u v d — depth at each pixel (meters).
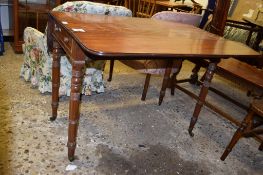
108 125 2.03
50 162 1.56
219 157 1.89
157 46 1.41
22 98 2.16
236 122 2.04
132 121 2.14
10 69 2.64
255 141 2.18
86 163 1.61
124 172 1.59
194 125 2.09
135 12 5.02
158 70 2.32
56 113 1.93
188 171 1.69
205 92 1.92
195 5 4.35
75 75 1.38
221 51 1.59
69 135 1.52
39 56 2.20
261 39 3.35
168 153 1.83
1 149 1.59
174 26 2.10
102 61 2.32
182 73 3.44
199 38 1.84
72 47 1.34
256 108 1.67
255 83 2.08
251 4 4.23
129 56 1.20
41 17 3.13
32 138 1.73
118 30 1.59
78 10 1.90
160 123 2.19
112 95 2.50
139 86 2.80
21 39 3.05
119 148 1.79
